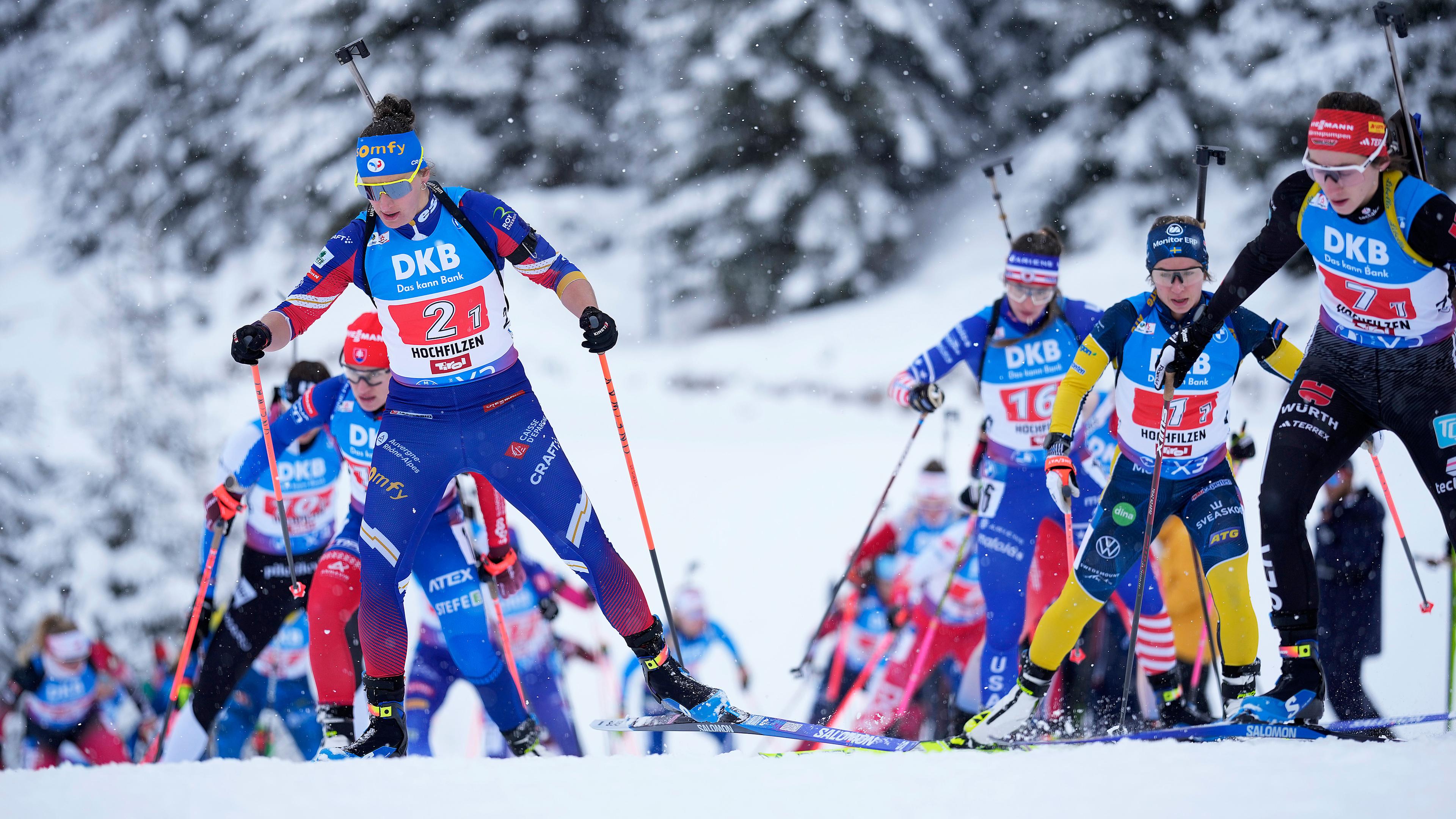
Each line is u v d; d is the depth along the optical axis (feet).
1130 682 42.96
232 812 29.09
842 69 242.78
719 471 164.86
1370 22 189.67
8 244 355.56
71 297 297.94
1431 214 36.60
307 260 279.49
